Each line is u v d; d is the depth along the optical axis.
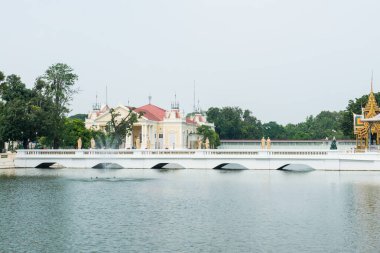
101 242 37.97
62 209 51.66
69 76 122.25
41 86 121.06
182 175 88.50
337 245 36.97
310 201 56.69
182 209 51.72
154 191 65.56
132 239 38.94
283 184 73.31
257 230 41.91
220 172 95.12
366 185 71.19
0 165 105.94
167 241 38.28
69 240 38.56
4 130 108.81
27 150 108.06
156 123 177.50
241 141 184.75
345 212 49.56
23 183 74.75
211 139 181.00
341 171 95.12
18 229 42.19
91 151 106.56
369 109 105.88
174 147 160.00
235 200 57.69
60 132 119.06
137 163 104.75
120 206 53.56
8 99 118.06
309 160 97.44
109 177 84.31
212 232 41.22
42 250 35.84
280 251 35.59
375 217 46.94
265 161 99.50
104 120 168.25
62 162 106.94
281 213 49.28
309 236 39.69
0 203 55.44
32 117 108.38
